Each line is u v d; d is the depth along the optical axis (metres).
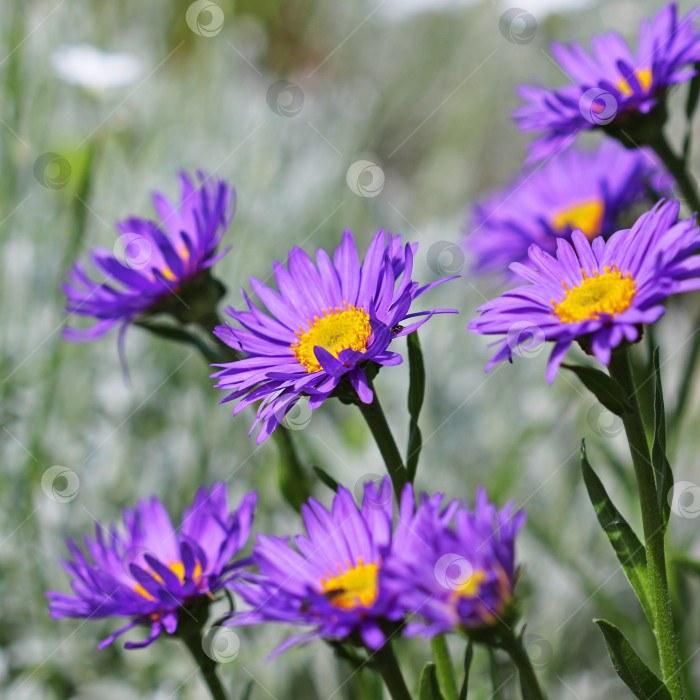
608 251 0.59
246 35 1.50
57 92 1.03
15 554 0.82
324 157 1.27
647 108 0.68
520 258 0.86
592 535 0.91
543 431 0.93
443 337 1.08
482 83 1.59
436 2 1.67
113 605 0.61
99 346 0.98
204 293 0.68
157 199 0.72
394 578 0.56
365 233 1.23
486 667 0.75
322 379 0.60
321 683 0.77
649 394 0.68
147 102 1.21
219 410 0.92
